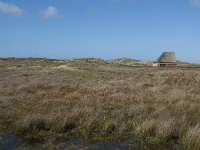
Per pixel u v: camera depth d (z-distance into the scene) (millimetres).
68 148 11922
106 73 47031
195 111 16609
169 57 87562
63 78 36938
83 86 26625
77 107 16641
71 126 14180
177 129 13422
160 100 20031
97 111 16109
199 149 11266
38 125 13961
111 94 22062
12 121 14977
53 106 17922
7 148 11836
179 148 11969
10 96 21344
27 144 12289
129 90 24469
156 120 14203
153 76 37500
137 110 16469
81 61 81125
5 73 46188
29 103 19047
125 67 71125
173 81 30375
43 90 24453
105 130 13672
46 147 12008
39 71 51469
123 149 11961
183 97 20391
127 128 13984
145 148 12055
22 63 73750
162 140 12602
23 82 30453
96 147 12117
